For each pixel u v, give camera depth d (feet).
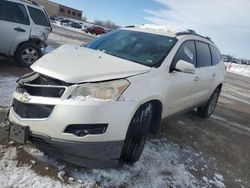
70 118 11.15
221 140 21.33
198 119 25.00
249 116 31.83
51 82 11.86
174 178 13.97
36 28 30.99
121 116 11.78
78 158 11.64
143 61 15.06
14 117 12.07
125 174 13.05
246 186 15.37
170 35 17.47
